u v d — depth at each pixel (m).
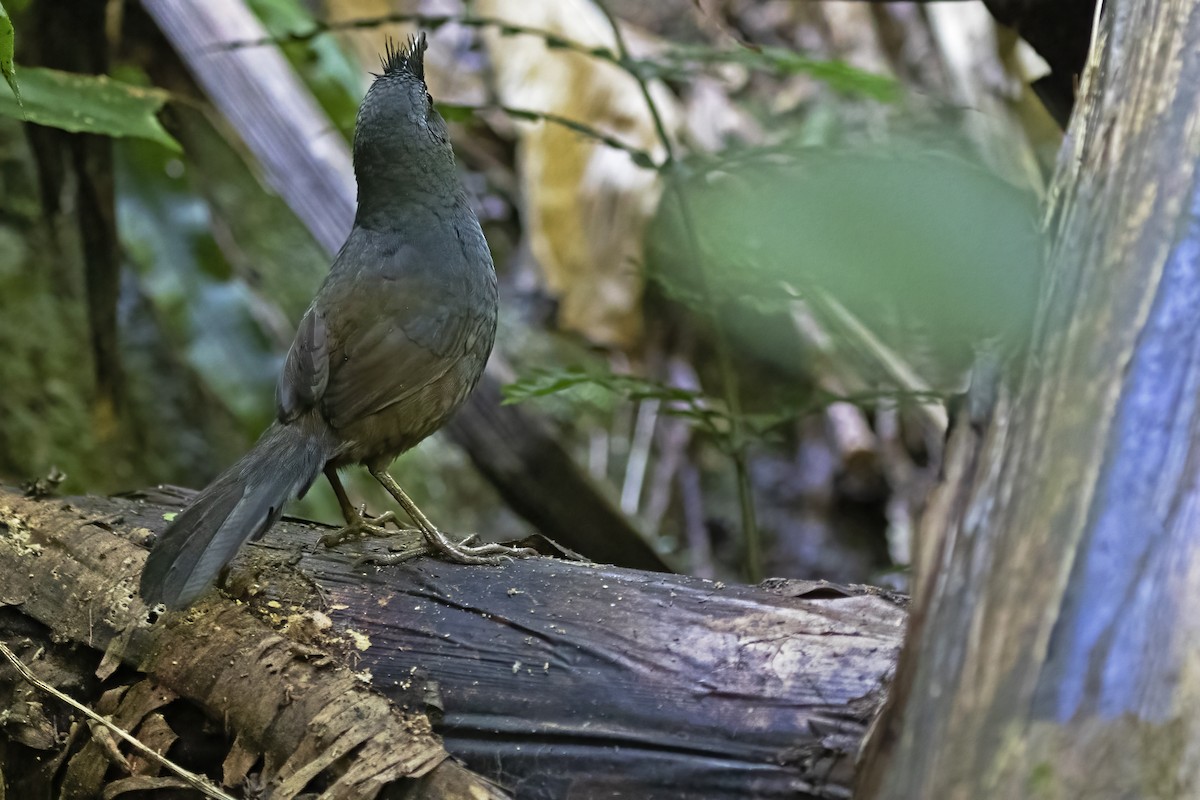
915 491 12.08
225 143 11.54
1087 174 4.03
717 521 12.52
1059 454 3.26
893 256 4.42
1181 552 3.02
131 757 4.61
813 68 7.12
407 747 4.21
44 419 12.68
